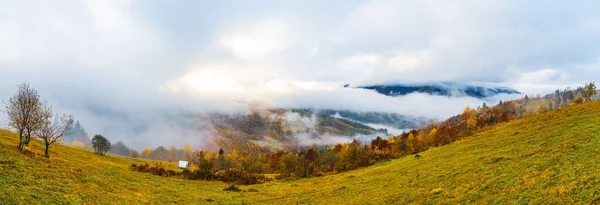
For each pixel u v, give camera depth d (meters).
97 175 54.53
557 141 49.72
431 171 57.31
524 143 56.25
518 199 31.58
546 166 38.75
